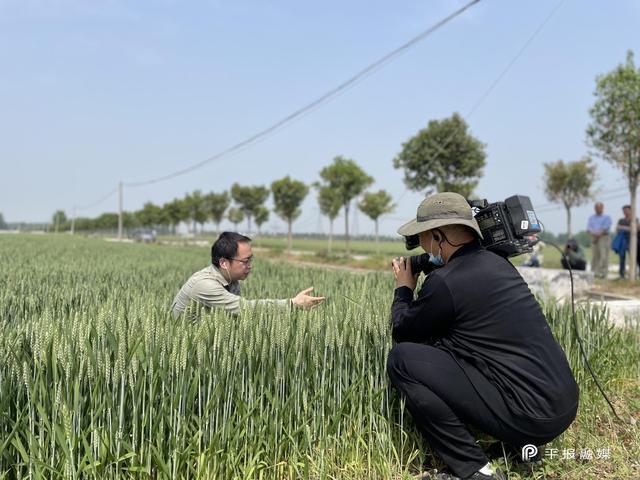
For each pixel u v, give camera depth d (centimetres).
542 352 283
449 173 2098
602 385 444
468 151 2067
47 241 2900
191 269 885
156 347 263
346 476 299
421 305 297
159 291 543
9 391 247
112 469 255
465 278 288
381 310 339
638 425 381
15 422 249
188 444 274
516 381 281
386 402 326
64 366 245
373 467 307
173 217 6097
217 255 393
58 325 269
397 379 302
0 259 1077
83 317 262
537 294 552
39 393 247
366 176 2792
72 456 241
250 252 398
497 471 295
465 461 296
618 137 1287
